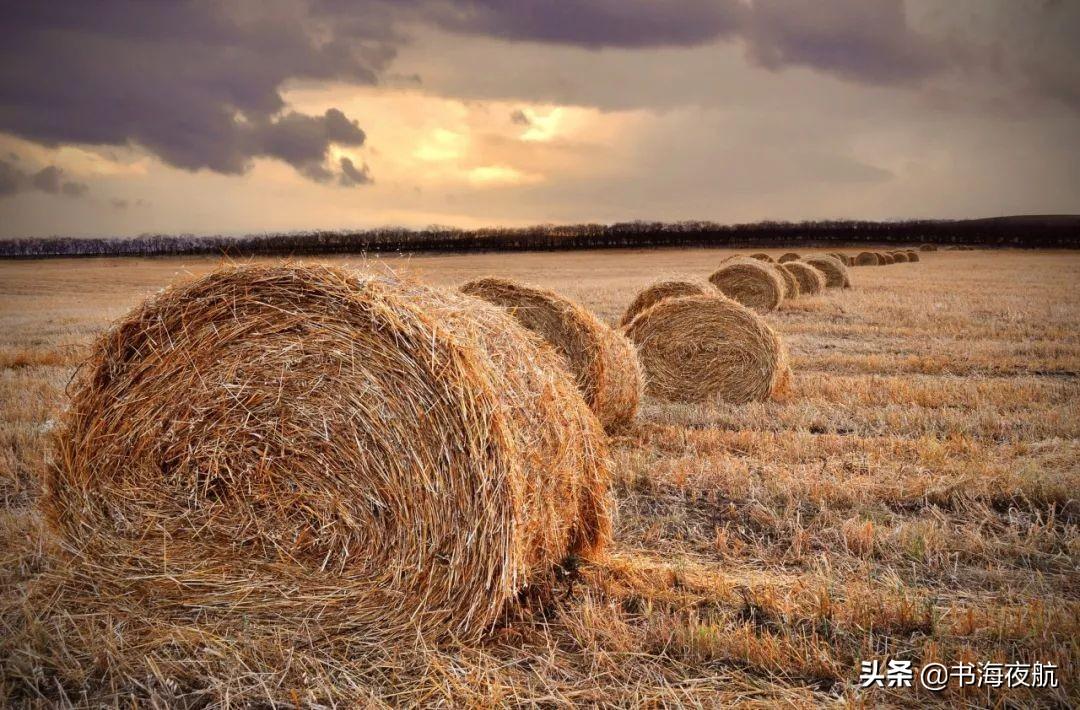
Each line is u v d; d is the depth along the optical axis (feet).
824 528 16.42
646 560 15.15
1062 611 12.41
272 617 13.08
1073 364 35.81
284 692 11.12
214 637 12.41
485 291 25.90
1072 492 17.78
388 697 11.00
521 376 13.99
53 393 30.12
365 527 13.24
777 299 61.00
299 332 13.88
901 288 84.64
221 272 14.38
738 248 298.15
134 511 14.42
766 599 13.07
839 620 12.46
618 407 25.49
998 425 24.45
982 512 17.13
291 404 13.71
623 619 12.76
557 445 14.29
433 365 12.81
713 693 10.79
